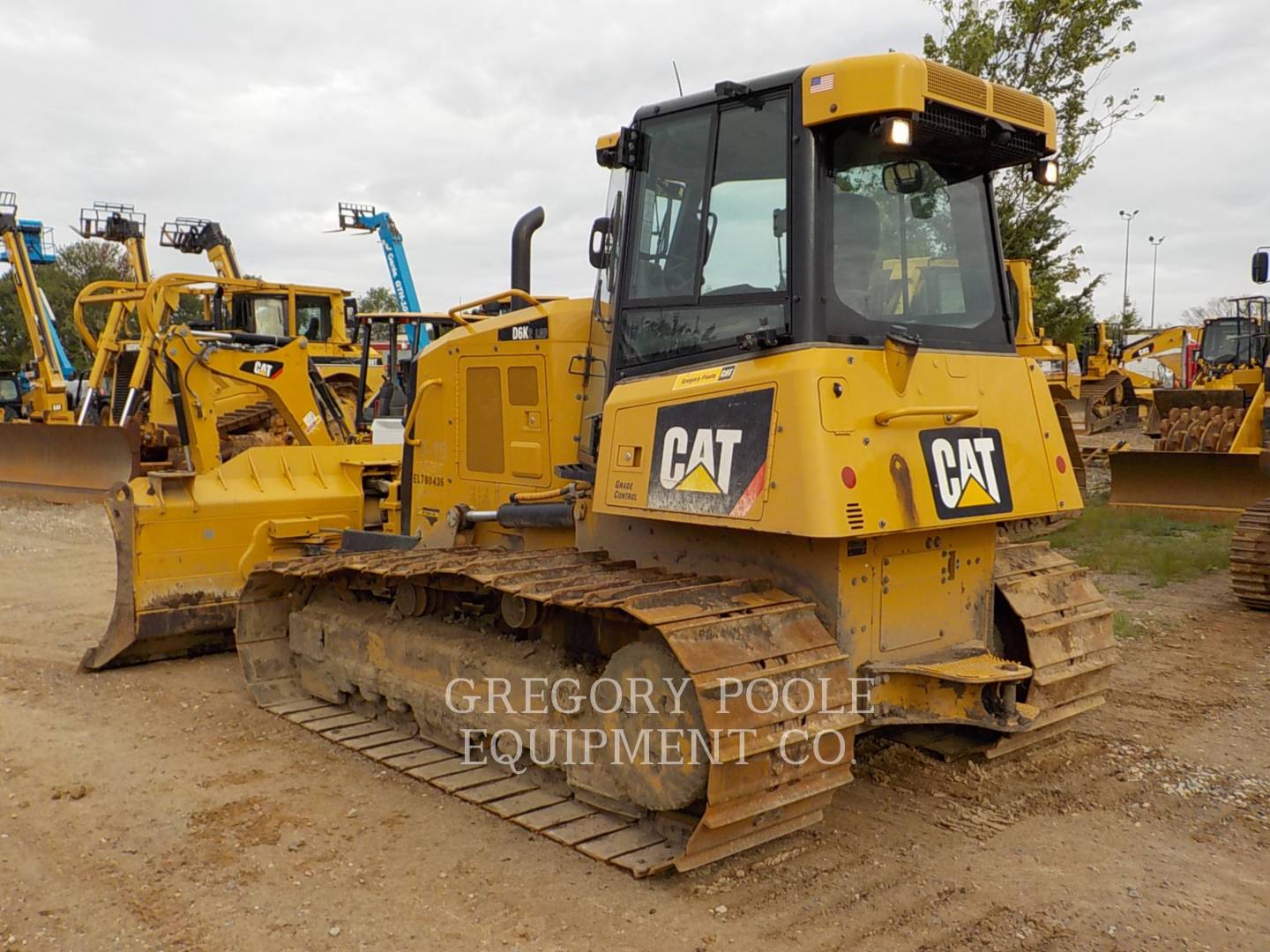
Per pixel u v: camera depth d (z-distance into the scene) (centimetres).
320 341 1811
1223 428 1412
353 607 629
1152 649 762
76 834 464
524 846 450
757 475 417
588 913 392
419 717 564
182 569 730
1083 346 2527
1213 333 2072
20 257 1866
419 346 923
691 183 476
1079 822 475
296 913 394
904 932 378
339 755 561
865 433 417
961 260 496
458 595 565
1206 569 1035
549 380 584
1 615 881
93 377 1623
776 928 381
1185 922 385
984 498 459
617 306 507
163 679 702
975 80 450
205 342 995
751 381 427
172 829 468
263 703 643
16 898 407
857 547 441
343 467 820
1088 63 1144
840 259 435
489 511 609
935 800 499
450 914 393
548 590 440
